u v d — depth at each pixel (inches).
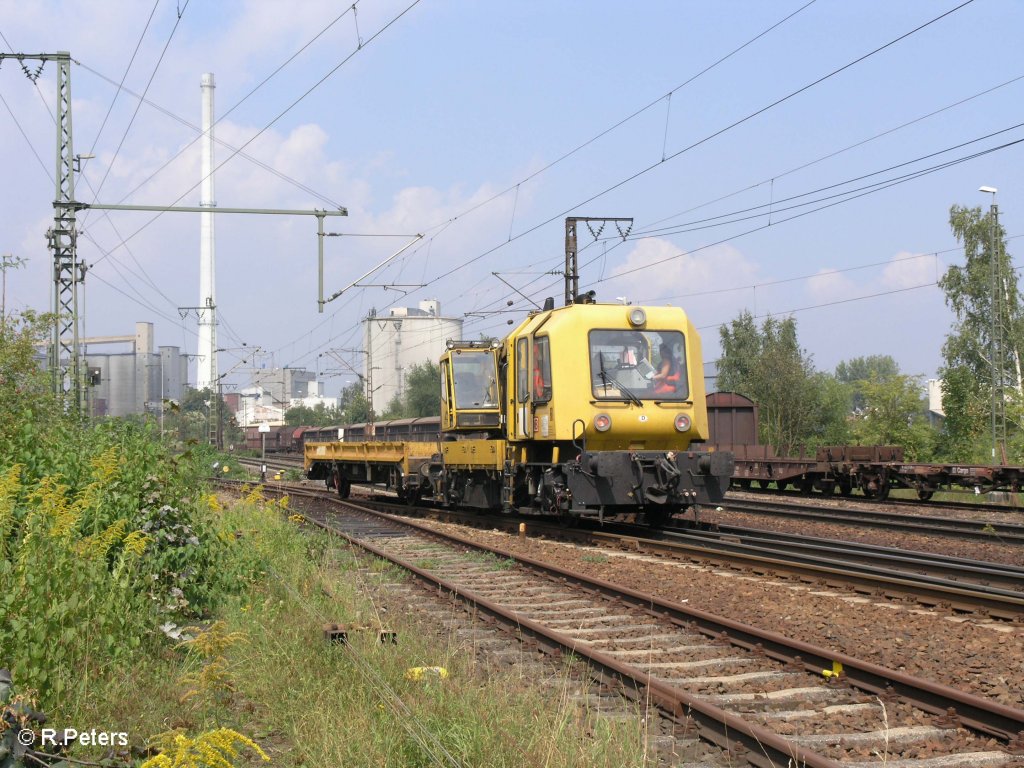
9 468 372.2
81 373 1039.6
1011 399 1421.0
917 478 1045.8
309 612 335.0
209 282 4293.8
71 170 1022.4
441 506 971.3
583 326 663.8
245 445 3319.4
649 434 668.7
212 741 187.9
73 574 279.0
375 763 206.5
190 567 374.6
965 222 2118.6
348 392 4589.1
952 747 225.6
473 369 860.6
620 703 267.3
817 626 360.5
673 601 414.0
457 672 279.7
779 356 2059.5
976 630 345.7
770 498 1147.9
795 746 213.0
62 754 202.8
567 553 582.9
